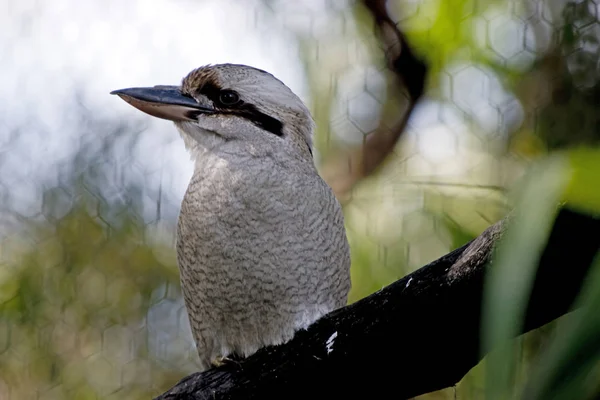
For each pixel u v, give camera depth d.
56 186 10.27
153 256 10.30
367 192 9.27
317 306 6.84
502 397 2.51
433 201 8.88
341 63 10.08
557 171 2.57
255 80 7.57
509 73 9.45
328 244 6.90
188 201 7.04
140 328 10.35
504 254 2.66
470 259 5.02
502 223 4.81
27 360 10.38
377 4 10.07
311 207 6.86
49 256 10.33
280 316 6.79
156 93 7.71
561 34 9.32
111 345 10.37
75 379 10.34
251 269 6.77
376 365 5.85
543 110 9.26
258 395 6.39
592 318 2.60
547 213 2.58
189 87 7.72
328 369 6.05
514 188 2.74
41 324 10.38
